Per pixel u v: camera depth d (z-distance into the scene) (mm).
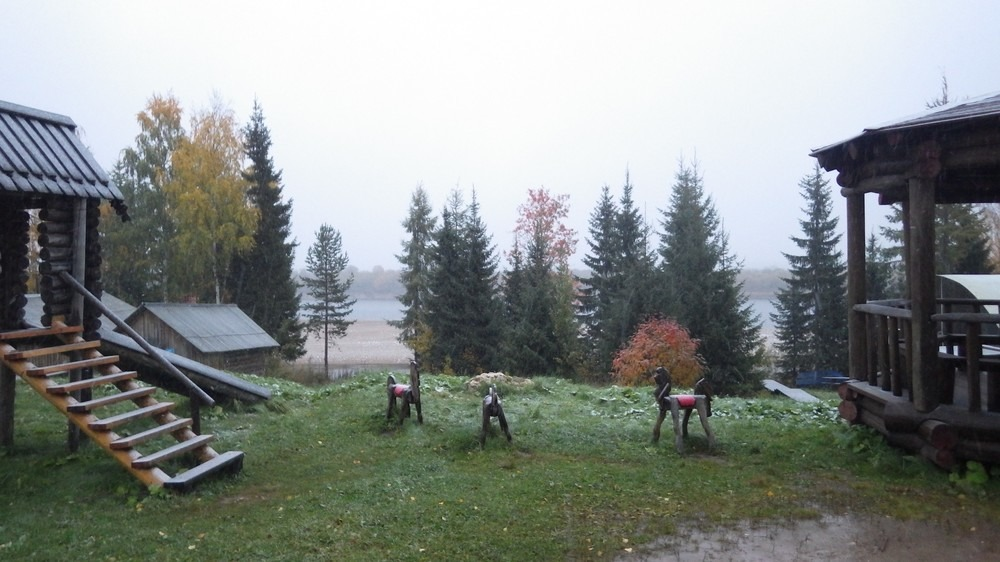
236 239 43312
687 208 39688
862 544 5781
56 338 8852
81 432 9297
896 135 7797
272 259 47781
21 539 5816
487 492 7156
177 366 10852
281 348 46000
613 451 9023
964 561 5414
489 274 40438
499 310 40219
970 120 7141
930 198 7820
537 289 36938
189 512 6664
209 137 42906
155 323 27391
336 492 7254
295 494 7309
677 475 7840
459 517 6391
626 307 34969
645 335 25875
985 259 34281
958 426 7492
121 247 44562
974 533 6020
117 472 7824
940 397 8125
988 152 7500
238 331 30750
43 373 7867
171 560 5434
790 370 43500
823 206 45000
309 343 65500
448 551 5590
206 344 27641
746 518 6414
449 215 41656
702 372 27906
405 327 51344
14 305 8641
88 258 9273
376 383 15359
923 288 7824
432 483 7543
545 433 9891
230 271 46906
